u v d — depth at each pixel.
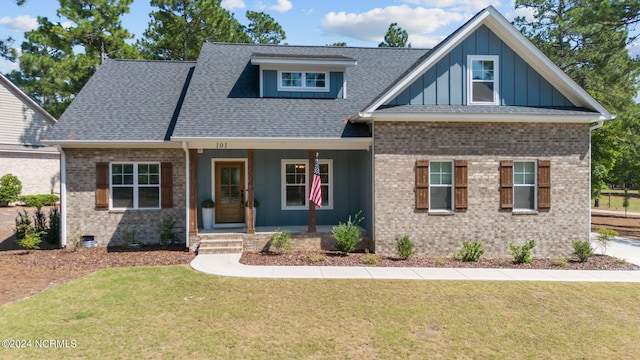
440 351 6.52
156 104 15.72
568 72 23.09
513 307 8.54
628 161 29.59
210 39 32.47
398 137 13.07
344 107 14.91
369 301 8.73
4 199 24.67
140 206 15.03
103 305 8.26
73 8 28.20
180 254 13.09
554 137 13.45
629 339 7.07
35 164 27.25
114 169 14.93
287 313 7.98
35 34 27.95
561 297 9.21
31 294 9.01
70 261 12.11
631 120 19.95
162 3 30.64
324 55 16.52
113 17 29.25
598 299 9.11
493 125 13.30
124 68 17.45
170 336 6.86
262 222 15.70
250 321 7.55
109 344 6.52
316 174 13.51
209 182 15.46
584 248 12.66
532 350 6.61
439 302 8.76
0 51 31.19
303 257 12.68
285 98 15.12
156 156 14.96
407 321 7.68
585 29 21.56
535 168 13.49
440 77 13.27
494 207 13.33
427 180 13.16
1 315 7.68
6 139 25.55
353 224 15.41
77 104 15.30
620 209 32.94
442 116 12.66
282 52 17.66
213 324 7.39
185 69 17.91
